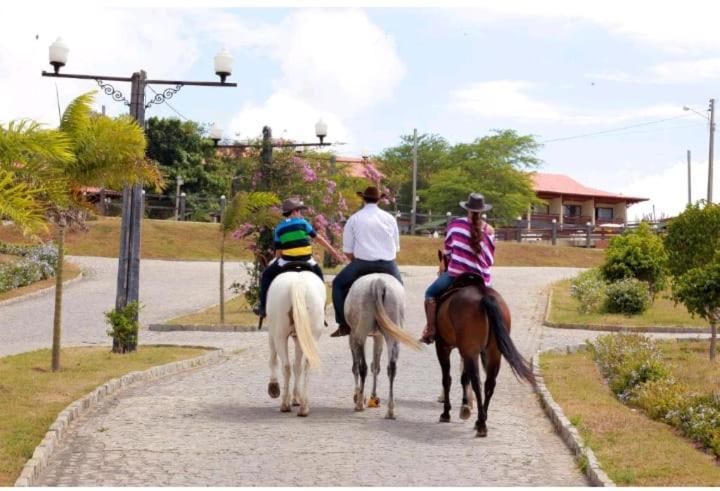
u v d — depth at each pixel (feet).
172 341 68.08
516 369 31.99
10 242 130.62
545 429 36.55
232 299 95.71
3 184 33.63
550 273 136.87
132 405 40.65
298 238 40.55
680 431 34.53
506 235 196.85
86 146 43.45
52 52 54.90
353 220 40.11
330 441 33.19
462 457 31.04
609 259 95.50
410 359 57.72
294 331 39.04
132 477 27.96
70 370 48.91
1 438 31.22
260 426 35.91
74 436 33.83
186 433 34.45
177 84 57.26
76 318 83.10
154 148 193.88
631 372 45.01
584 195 247.09
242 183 97.40
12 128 34.30
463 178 217.15
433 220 196.54
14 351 63.36
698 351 62.28
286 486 26.96
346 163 140.67
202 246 149.89
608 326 77.10
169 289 104.94
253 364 56.24
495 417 38.91
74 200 45.83
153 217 178.60
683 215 66.13
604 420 35.99
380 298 37.45
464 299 34.30
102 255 140.67
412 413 39.52
